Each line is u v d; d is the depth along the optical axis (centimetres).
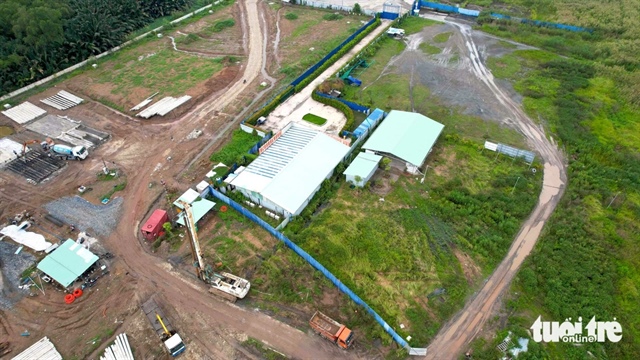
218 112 7306
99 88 7894
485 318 4284
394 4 11800
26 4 8038
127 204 5525
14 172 6006
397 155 6028
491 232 5166
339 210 5438
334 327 4050
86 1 9250
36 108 7306
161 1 10612
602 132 6888
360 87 8050
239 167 5944
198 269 4453
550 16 10925
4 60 7594
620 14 10612
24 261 4769
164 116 7156
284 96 7650
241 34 10131
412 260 4800
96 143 6569
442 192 5709
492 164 6219
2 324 4178
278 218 5281
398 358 3925
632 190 5788
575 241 5034
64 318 4231
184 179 5906
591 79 8275
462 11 11175
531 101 7656
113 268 4719
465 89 8031
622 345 4050
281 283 4531
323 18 10912
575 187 5800
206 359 3916
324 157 5969
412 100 7675
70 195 5644
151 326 4166
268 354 3944
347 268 4709
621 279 4650
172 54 9094
